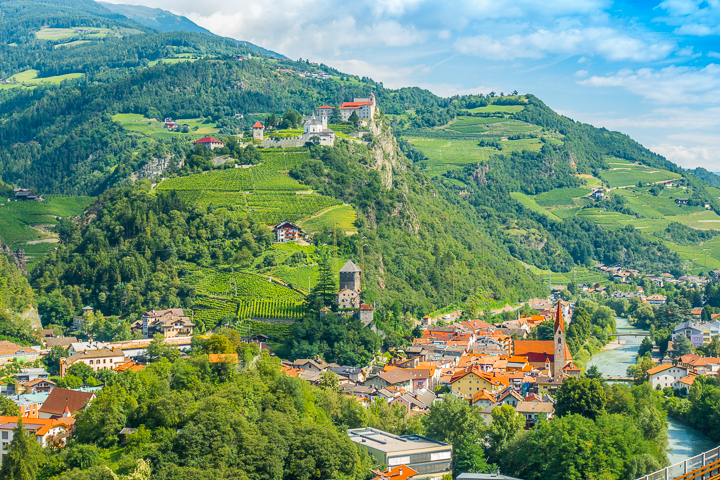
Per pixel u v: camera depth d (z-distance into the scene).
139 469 186.50
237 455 198.38
